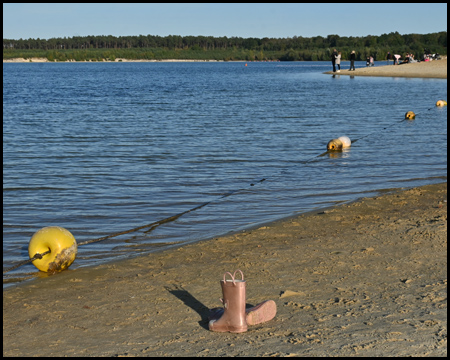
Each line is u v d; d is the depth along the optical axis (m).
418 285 6.62
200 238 9.59
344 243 8.72
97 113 32.03
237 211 11.37
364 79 64.12
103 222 10.65
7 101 41.38
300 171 15.34
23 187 13.36
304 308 6.06
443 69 72.31
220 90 53.41
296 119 27.86
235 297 5.51
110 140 21.17
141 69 142.12
